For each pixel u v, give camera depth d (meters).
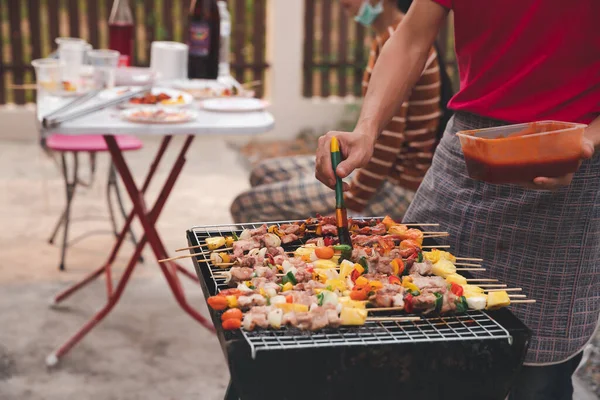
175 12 6.26
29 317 3.34
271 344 1.33
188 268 3.88
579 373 2.97
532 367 1.89
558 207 1.82
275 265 1.65
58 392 2.83
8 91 6.04
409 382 1.39
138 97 2.99
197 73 3.45
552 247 1.85
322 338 1.37
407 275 1.67
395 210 2.92
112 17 3.54
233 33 6.28
